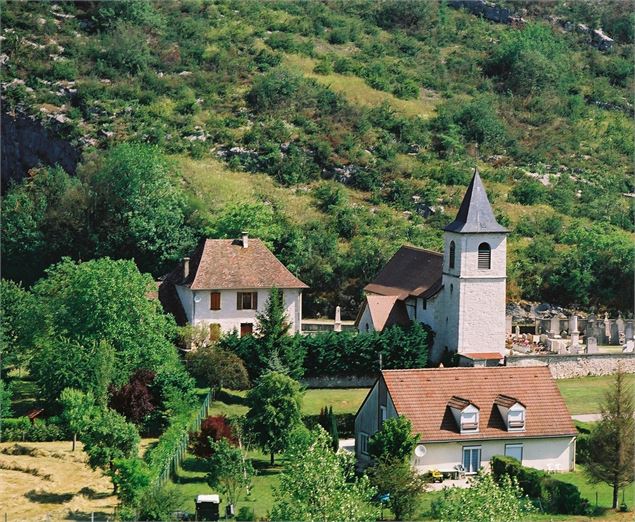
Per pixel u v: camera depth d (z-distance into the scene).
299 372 120.44
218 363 115.75
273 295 120.88
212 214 168.88
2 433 103.94
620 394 96.38
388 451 94.56
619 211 187.38
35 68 199.62
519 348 132.62
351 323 150.62
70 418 96.94
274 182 183.00
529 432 100.62
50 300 117.94
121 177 165.25
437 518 84.62
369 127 197.12
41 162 187.75
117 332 112.38
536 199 186.00
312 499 78.19
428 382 101.50
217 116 196.00
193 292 130.88
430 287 130.75
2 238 164.25
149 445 101.44
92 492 91.56
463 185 187.75
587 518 89.94
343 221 172.00
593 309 159.62
